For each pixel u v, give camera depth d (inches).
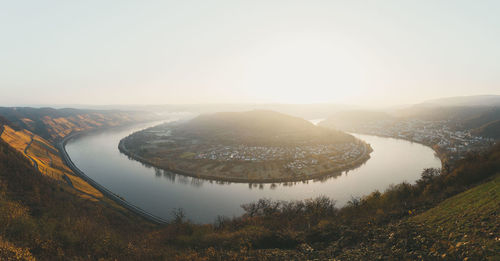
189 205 3816.4
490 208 887.1
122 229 2495.1
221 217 3329.2
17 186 2787.9
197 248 1195.9
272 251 962.7
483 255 617.6
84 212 2657.5
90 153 7854.3
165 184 4835.1
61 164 5885.8
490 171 1733.5
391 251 769.6
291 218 1911.9
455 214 959.0
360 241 927.0
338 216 1774.1
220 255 988.6
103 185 4783.5
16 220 1210.0
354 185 4566.9
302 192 4274.1
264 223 1780.3
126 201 3969.0
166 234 1696.6
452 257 653.3
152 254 1085.8
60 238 1111.6
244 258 915.4
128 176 5383.9
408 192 2110.0
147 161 6560.0
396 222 1097.4
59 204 2667.3
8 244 884.6
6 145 4301.2
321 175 5137.8
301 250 945.5
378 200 2006.6
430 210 1140.5
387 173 5246.1
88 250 1067.9
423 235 823.7
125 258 1023.6
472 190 1230.9
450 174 2081.7
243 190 4453.7
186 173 5447.8
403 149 7780.5
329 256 847.1
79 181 4606.3
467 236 743.7
